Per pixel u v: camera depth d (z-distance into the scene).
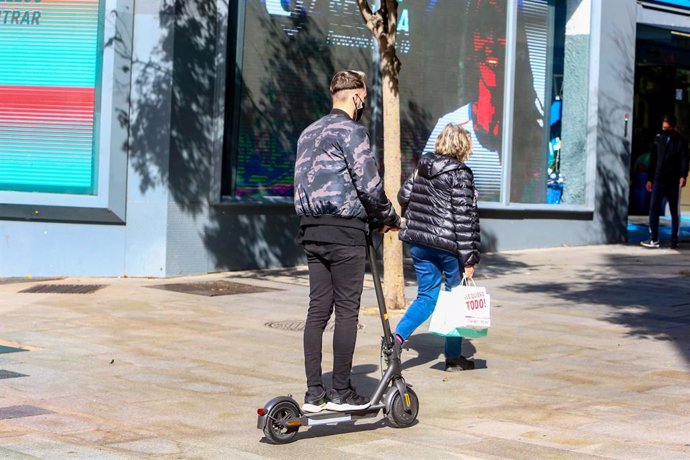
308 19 15.12
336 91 6.42
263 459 5.71
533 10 18.38
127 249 13.76
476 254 7.95
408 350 9.23
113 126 13.58
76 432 6.21
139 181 13.69
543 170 18.70
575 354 9.12
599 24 18.94
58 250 13.78
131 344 9.12
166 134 13.63
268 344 9.27
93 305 11.29
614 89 19.42
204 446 5.96
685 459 5.79
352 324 6.31
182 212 13.88
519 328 10.38
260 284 13.34
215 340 9.42
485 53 17.58
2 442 5.92
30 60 13.71
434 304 8.09
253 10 14.51
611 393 7.62
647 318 11.13
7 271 13.82
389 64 10.97
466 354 9.06
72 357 8.49
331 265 6.30
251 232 14.70
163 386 7.53
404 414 6.49
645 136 22.38
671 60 21.27
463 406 7.14
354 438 6.24
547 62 18.67
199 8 13.84
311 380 6.30
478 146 17.58
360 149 6.18
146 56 13.60
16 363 8.21
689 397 7.52
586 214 19.20
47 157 13.75
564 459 5.77
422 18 16.64
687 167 18.75
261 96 14.70
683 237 20.66
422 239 7.96
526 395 7.51
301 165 6.33
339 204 6.20
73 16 13.61
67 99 13.67
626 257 17.25
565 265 16.02
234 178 14.48
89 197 13.61
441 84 16.98
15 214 13.73
